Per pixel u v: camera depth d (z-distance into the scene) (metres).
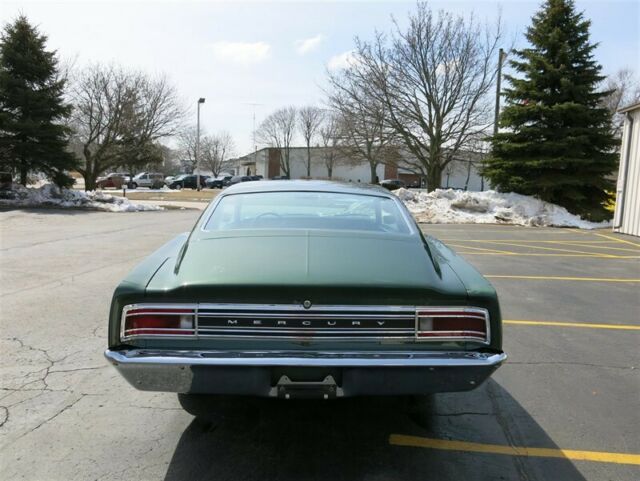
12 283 6.86
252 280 2.50
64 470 2.68
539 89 20.08
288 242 2.99
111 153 27.33
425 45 24.23
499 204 19.38
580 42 19.88
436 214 19.03
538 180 19.39
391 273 2.65
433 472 2.72
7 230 12.87
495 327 2.58
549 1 20.08
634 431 3.20
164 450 2.90
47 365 4.08
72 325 5.07
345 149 29.75
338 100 25.95
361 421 3.29
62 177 21.70
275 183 4.08
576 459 2.88
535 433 3.16
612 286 7.50
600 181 19.16
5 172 20.69
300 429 3.17
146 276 2.71
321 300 2.48
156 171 75.06
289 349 2.48
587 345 4.83
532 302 6.49
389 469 2.74
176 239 3.75
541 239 13.41
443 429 3.20
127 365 2.45
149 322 2.50
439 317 2.53
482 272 8.49
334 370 2.49
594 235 14.64
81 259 8.77
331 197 3.74
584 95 19.53
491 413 3.42
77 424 3.18
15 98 20.28
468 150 25.31
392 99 25.08
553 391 3.78
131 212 20.39
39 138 20.81
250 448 2.94
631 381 3.98
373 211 3.58
